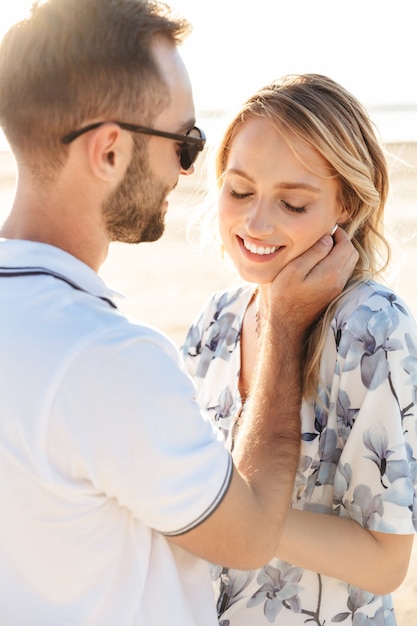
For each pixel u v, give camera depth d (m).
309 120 1.82
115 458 1.35
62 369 1.33
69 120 1.43
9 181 18.30
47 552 1.41
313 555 1.74
